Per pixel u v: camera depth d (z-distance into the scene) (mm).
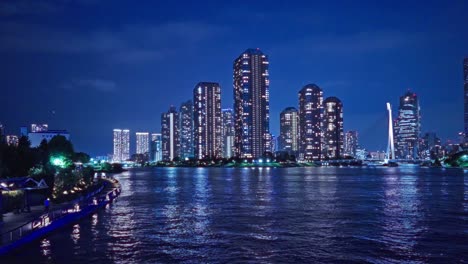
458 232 67562
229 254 54688
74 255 54156
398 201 111875
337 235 65500
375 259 52188
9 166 102812
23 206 75625
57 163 169250
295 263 50812
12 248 54469
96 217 84188
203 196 130125
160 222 78125
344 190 151375
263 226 73438
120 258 53000
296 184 189875
